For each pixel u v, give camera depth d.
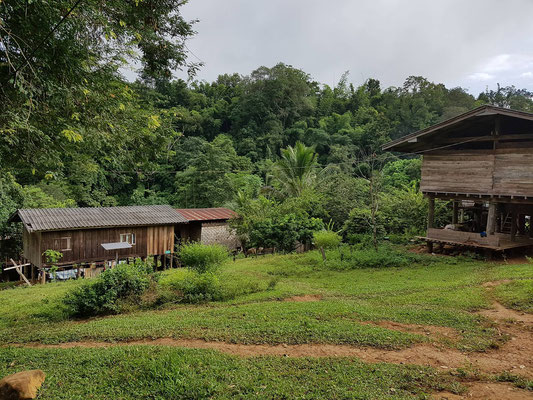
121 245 18.08
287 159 26.84
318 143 42.84
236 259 16.98
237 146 44.31
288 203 21.42
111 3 6.14
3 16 4.68
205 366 4.67
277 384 4.17
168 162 38.88
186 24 8.49
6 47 4.70
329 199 22.48
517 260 13.09
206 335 6.00
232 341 5.77
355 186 23.16
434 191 15.05
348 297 8.82
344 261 13.36
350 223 18.66
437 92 53.66
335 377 4.37
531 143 12.55
